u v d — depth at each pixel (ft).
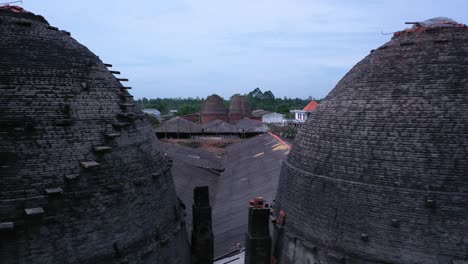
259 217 83.05
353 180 69.36
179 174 167.32
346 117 75.82
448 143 63.46
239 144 271.49
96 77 71.31
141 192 70.03
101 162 64.44
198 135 363.76
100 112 67.82
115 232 64.08
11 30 65.00
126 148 69.41
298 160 83.35
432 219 61.26
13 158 56.54
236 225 118.93
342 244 68.64
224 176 195.21
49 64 65.41
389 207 64.49
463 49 71.41
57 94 63.62
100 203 62.69
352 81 80.94
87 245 60.54
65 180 59.47
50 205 57.47
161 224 74.59
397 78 73.10
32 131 58.95
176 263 78.48
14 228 54.34
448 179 61.67
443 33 75.10
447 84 68.03
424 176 63.26
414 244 61.87
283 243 81.56
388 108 70.85
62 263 57.77
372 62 80.28
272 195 132.26
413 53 74.95
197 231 93.35
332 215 70.79
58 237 57.77
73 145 61.93
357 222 67.31
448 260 59.62
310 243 73.61
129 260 65.87
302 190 78.07
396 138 67.51
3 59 61.26
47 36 68.80
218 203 153.17
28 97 60.59
